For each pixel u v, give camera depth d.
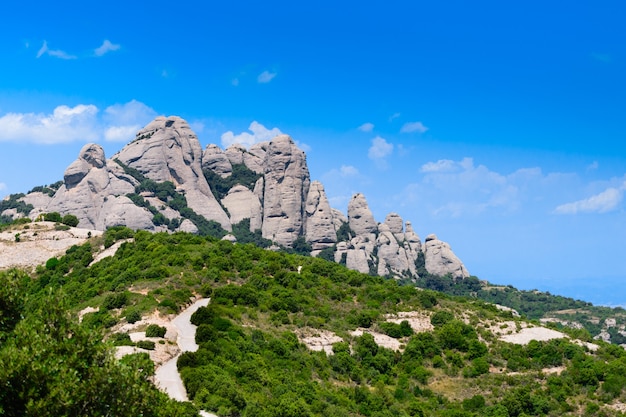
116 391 42.84
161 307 103.94
